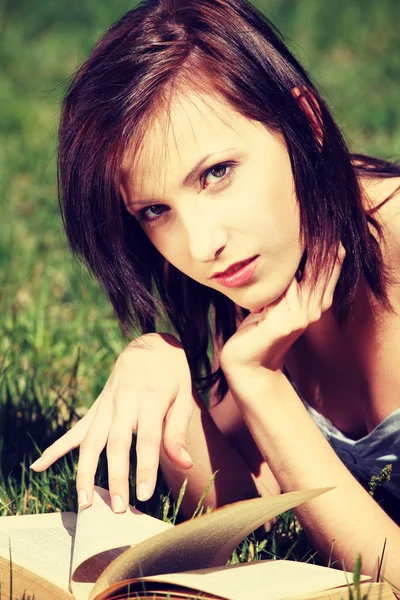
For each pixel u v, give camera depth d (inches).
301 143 96.8
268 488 122.4
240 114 93.5
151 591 79.4
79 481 91.7
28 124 314.5
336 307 105.9
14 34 391.9
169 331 117.8
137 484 90.6
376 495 121.3
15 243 227.6
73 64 368.5
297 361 116.9
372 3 388.2
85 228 99.9
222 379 119.5
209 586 79.4
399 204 105.0
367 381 110.7
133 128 91.8
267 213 94.6
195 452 112.2
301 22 382.0
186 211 93.5
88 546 83.6
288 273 98.1
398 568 93.9
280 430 98.5
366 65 345.7
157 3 98.4
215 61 93.9
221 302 116.3
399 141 264.7
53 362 169.0
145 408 97.6
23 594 84.7
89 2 410.3
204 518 79.0
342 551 95.6
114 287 104.7
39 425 140.8
